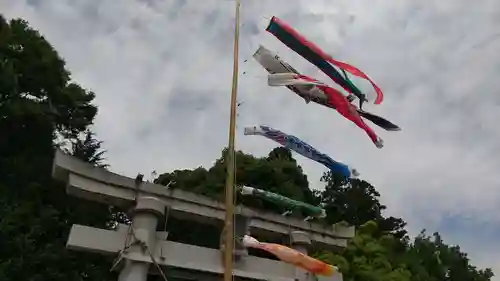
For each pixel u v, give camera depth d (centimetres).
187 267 1524
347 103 1527
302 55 1522
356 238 2998
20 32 3431
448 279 4181
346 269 2588
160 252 1516
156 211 1559
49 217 2791
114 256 1512
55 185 3011
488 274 4512
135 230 1514
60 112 3422
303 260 1509
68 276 2609
